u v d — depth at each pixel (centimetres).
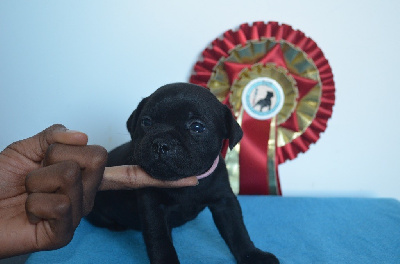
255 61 199
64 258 130
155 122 109
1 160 79
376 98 210
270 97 201
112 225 155
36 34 197
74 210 67
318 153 214
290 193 219
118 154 146
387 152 215
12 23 195
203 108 110
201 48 203
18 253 70
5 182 79
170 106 108
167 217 126
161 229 116
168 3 198
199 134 108
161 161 98
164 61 204
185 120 107
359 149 215
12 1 193
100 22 198
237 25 203
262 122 202
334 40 204
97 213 154
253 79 200
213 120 112
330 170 216
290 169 216
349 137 213
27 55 199
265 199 187
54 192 66
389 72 207
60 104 204
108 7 197
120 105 206
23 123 205
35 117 205
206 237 147
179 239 145
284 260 128
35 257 130
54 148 69
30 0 194
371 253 134
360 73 207
